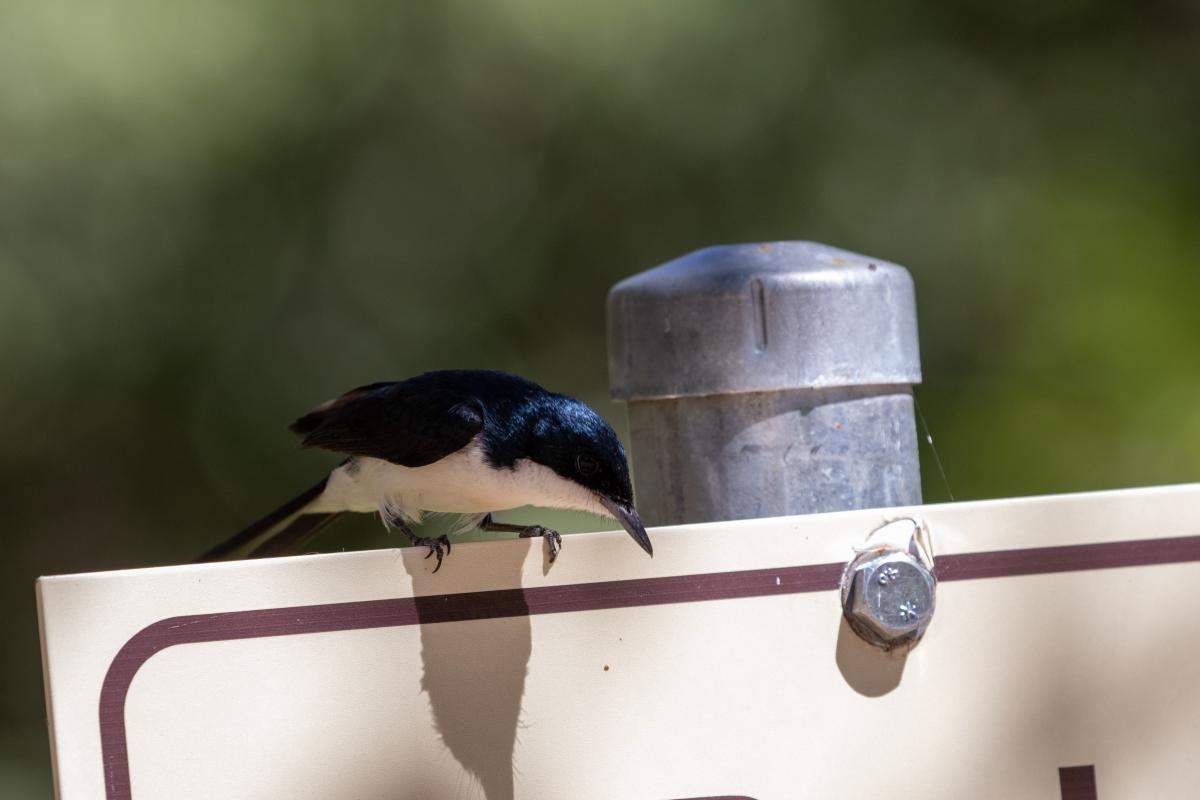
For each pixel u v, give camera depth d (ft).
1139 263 42.68
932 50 47.85
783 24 47.57
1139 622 11.11
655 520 13.10
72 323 45.11
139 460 46.19
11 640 45.98
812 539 10.87
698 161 47.37
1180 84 46.32
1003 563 11.05
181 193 44.88
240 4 44.96
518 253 48.21
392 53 47.57
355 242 47.44
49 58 42.39
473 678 10.53
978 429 41.78
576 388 47.67
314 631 10.41
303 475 46.65
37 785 45.50
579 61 47.37
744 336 12.49
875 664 10.84
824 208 46.60
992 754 10.85
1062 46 47.52
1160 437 38.63
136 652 10.22
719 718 10.69
